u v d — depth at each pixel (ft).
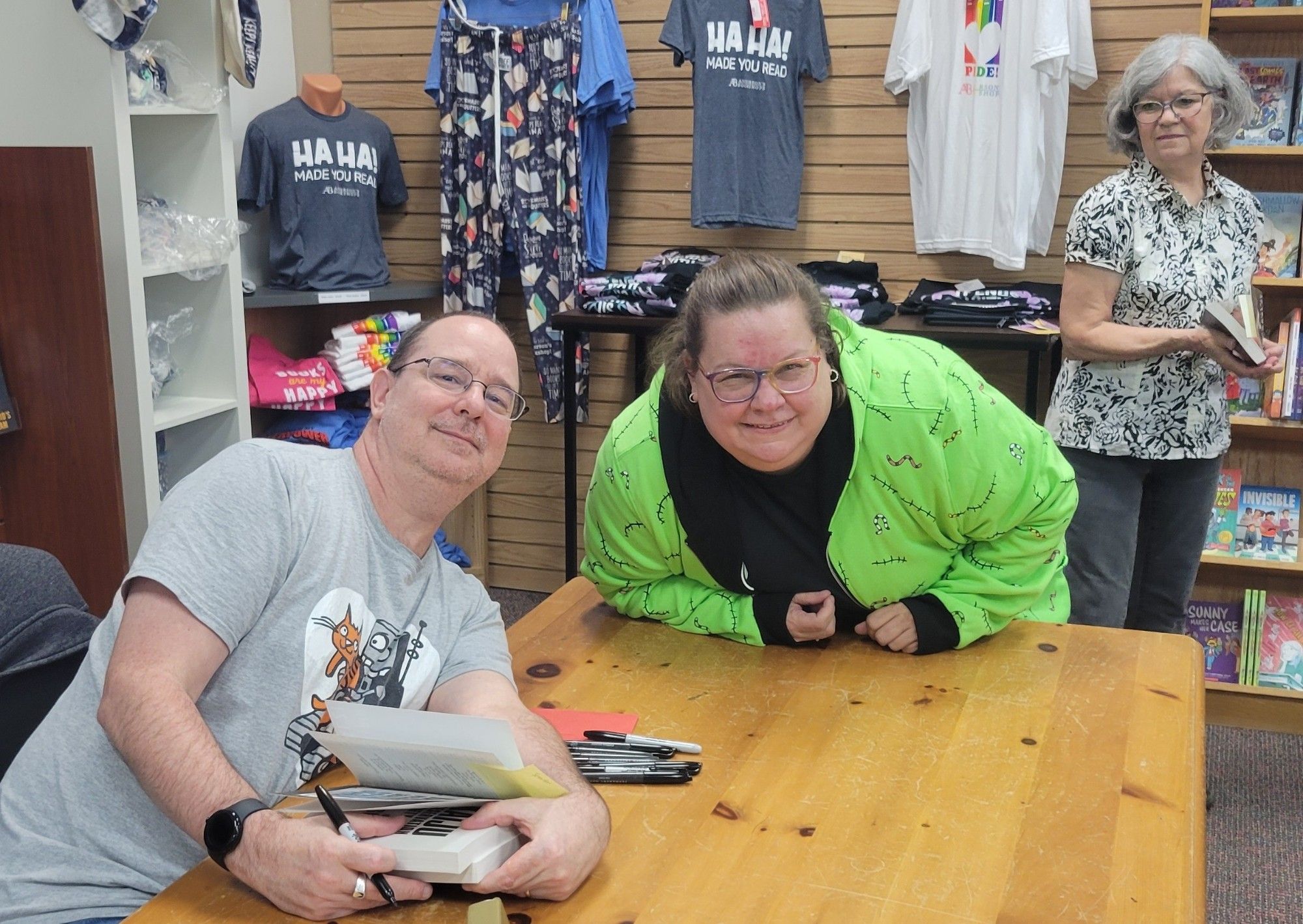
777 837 4.26
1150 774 4.73
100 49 9.98
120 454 10.69
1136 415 9.56
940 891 3.90
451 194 14.14
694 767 4.74
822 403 5.25
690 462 5.80
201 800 4.01
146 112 10.64
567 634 6.33
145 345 10.62
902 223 13.32
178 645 4.40
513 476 15.49
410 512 5.06
